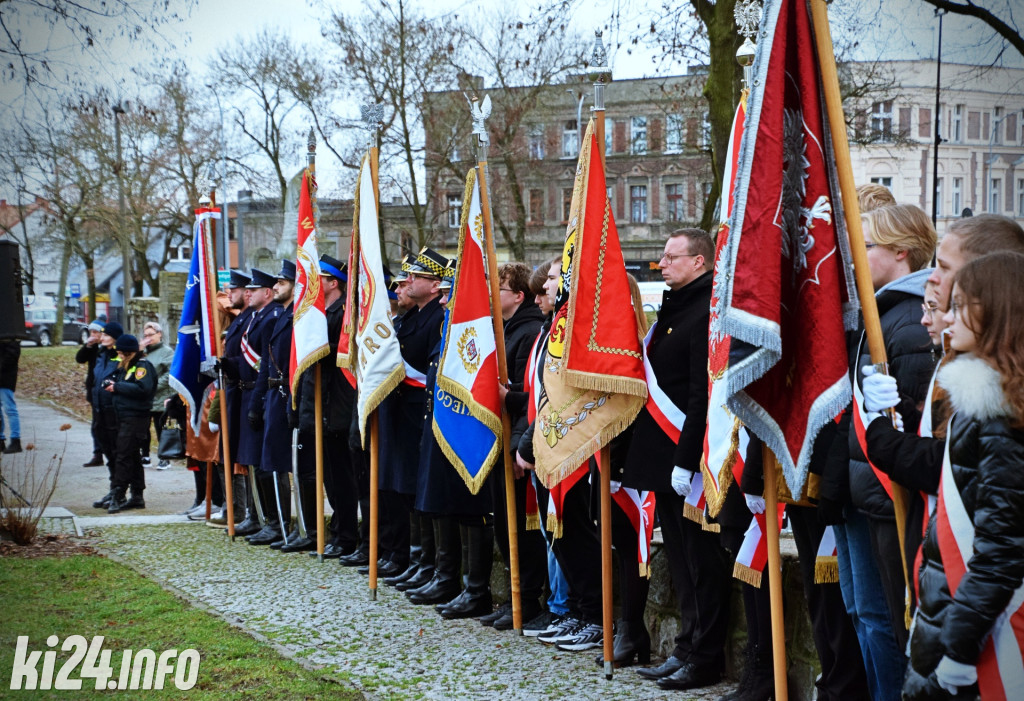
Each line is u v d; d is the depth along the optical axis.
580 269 4.90
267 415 8.09
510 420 5.84
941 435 2.94
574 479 5.23
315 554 8.00
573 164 32.16
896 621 3.46
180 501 11.05
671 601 5.22
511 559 5.71
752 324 3.22
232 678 4.76
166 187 28.95
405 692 4.62
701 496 4.41
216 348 8.73
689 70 16.33
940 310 3.07
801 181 3.39
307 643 5.48
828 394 3.29
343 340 7.08
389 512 7.16
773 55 3.32
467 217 5.93
